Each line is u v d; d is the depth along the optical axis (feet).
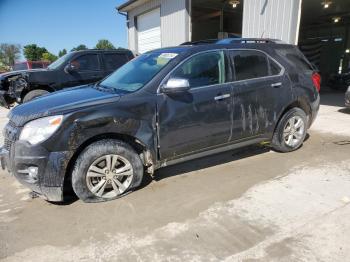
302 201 11.14
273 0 27.61
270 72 14.98
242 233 9.34
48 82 26.20
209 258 8.30
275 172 13.91
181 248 8.75
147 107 11.53
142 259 8.36
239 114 13.83
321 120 25.09
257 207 10.81
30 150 10.05
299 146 17.07
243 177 13.46
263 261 8.12
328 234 9.16
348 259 8.10
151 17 46.98
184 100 12.27
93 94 12.09
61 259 8.46
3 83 27.86
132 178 11.76
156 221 10.15
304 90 16.17
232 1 42.14
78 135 10.37
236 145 14.38
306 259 8.14
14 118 10.96
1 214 10.84
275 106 15.05
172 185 12.81
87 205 11.23
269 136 15.48
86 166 10.74
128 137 11.72
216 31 61.93
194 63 12.82
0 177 14.11
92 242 9.15
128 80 13.04
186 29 39.14
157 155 12.13
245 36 31.22
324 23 66.69
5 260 8.45
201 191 12.20
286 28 26.78
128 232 9.59
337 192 11.79
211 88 12.94
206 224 9.88
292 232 9.31
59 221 10.29
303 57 16.93
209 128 13.03
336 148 17.29
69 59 27.43
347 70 54.80
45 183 10.28
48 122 10.12
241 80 13.88
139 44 52.31
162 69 12.26
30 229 9.87
